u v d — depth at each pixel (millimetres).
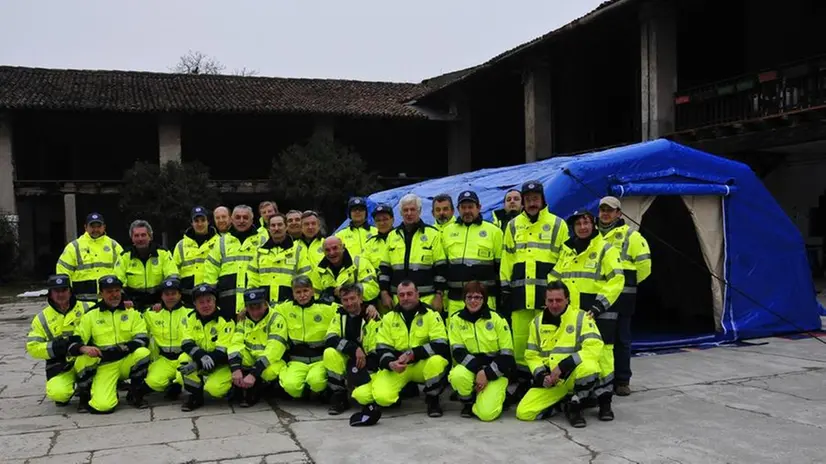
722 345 8164
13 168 21875
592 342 5180
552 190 7297
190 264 7180
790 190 16250
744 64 17062
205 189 21297
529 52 19031
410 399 6148
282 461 4508
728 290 8328
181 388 6500
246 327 6105
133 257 6941
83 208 25141
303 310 5980
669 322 9805
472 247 6137
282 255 6605
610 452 4539
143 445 4910
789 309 8664
